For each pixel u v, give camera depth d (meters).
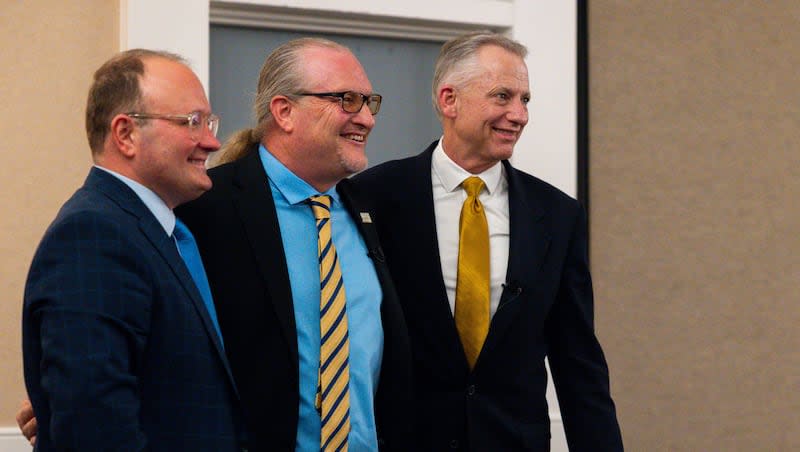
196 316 2.17
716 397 4.13
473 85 2.85
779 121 4.19
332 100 2.50
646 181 4.06
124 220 2.12
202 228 2.47
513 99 2.87
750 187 4.16
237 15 3.68
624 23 4.04
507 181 2.96
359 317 2.53
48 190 3.39
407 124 3.99
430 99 4.02
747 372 4.16
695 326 4.11
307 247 2.51
